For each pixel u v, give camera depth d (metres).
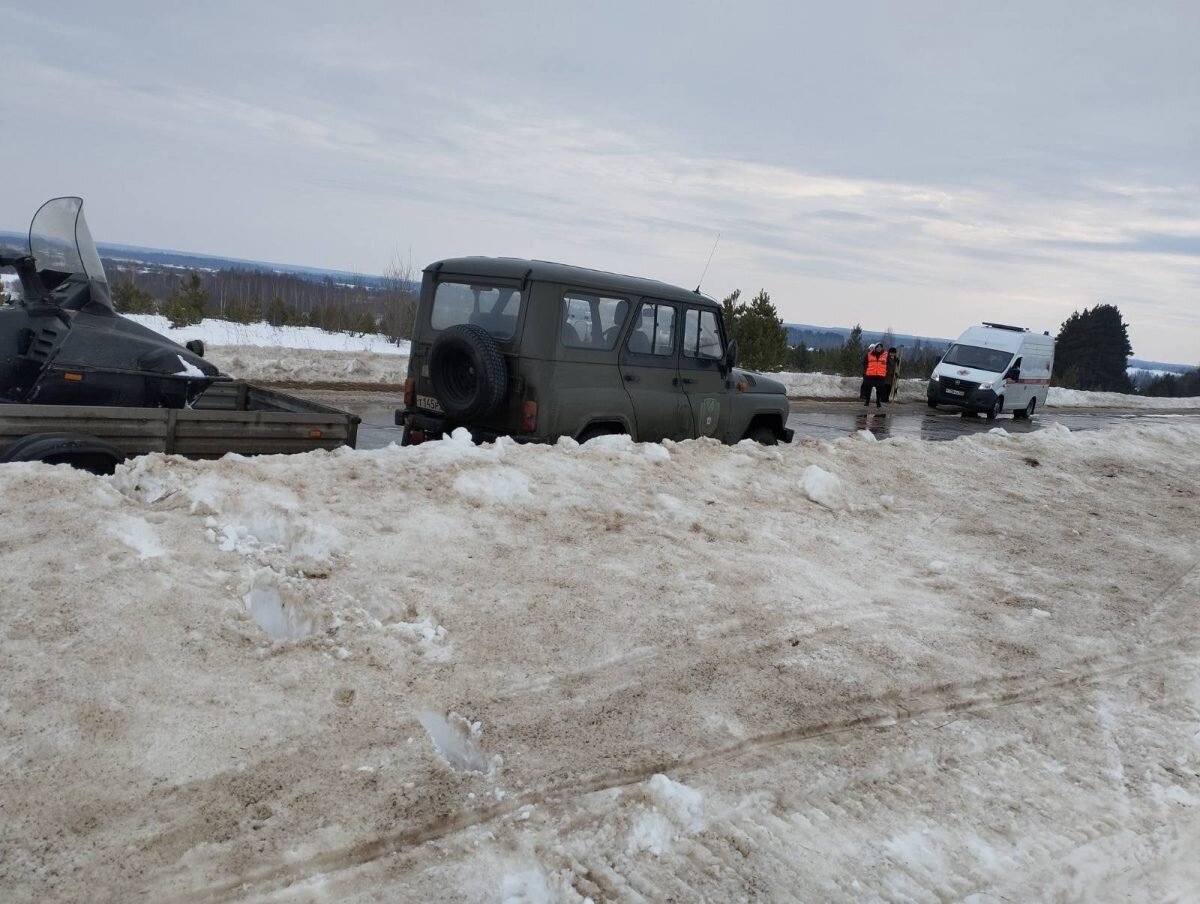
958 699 5.05
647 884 3.23
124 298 28.48
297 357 18.78
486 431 8.38
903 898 3.41
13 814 3.06
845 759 4.26
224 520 5.10
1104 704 5.32
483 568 5.45
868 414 23.12
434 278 8.84
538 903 3.06
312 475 5.97
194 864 2.98
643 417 9.03
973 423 24.12
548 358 8.03
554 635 4.92
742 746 4.21
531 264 8.25
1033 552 8.38
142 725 3.55
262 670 4.03
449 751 3.97
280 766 3.51
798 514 8.02
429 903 2.97
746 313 32.38
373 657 4.33
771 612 5.73
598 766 3.86
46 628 3.90
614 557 6.05
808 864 3.50
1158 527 10.34
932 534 8.44
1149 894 3.70
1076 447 14.24
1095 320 91.62
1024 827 4.00
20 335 6.84
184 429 6.14
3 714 3.45
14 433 5.49
